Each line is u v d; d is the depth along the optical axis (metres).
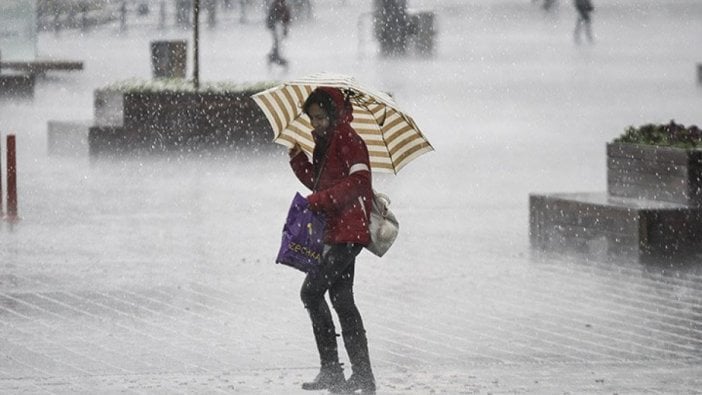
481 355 21.88
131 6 119.19
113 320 24.06
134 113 49.00
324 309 19.62
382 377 20.31
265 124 50.03
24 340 22.42
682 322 24.53
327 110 19.28
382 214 19.61
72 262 29.56
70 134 49.06
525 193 41.41
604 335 23.44
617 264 30.47
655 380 20.23
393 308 25.50
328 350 19.64
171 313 24.73
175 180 44.22
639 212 30.69
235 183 43.66
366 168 19.25
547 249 32.34
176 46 57.03
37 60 67.56
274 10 82.00
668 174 31.67
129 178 44.38
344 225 19.16
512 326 24.08
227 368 20.78
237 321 24.17
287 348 22.19
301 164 20.17
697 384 20.00
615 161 33.00
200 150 49.53
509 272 29.30
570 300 26.44
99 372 20.36
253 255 30.81
